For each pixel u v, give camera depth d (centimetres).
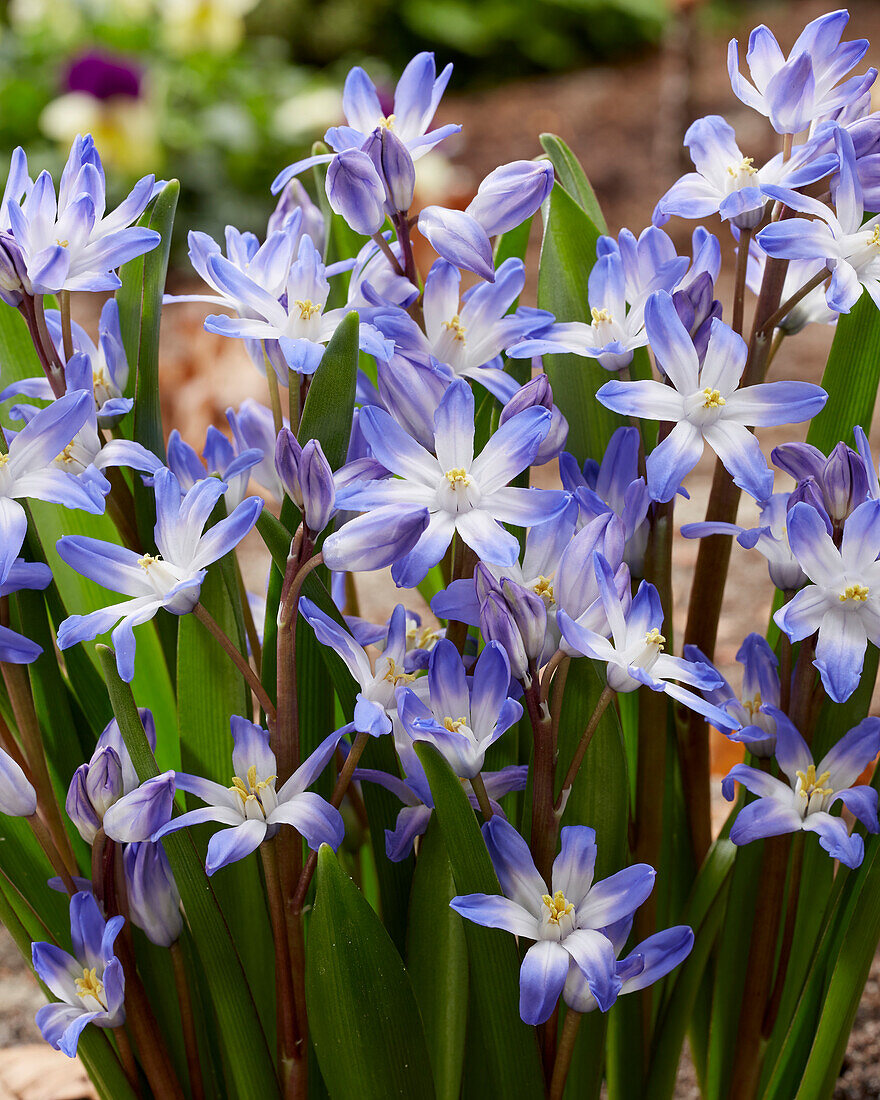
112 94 221
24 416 58
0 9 300
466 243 56
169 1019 60
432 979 58
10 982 83
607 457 58
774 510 58
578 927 55
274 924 57
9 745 58
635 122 260
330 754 56
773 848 59
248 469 58
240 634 58
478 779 55
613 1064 63
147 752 56
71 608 62
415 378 56
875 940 58
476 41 332
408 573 54
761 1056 61
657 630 55
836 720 59
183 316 190
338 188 56
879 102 166
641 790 60
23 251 56
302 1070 58
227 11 262
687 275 58
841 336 59
